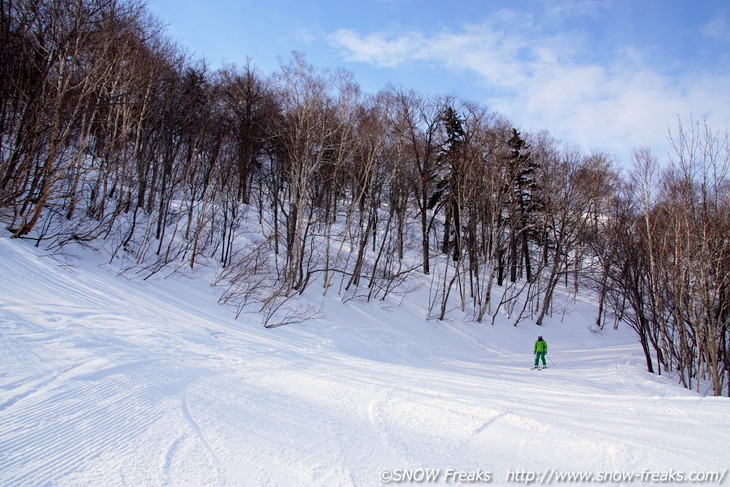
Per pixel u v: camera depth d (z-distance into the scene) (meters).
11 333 7.39
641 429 6.16
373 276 22.42
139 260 17.80
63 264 13.75
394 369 11.02
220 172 22.81
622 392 11.30
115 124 17.88
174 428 5.20
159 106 21.06
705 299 13.11
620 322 29.59
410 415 6.54
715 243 13.39
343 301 20.98
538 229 29.58
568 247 28.28
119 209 17.22
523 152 28.17
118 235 18.95
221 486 4.05
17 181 13.60
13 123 13.80
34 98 13.48
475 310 25.03
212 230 21.80
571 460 5.06
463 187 24.00
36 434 4.61
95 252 16.67
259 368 8.70
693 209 13.67
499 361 17.86
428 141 27.16
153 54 20.08
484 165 24.88
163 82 21.17
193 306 15.19
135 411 5.53
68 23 14.46
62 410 5.25
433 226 33.62
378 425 6.01
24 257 12.88
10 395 5.41
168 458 4.48
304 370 9.09
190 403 6.07
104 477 3.99
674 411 7.09
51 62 13.70
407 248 31.38
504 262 30.36
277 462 4.63
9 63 13.45
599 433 5.98
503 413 6.87
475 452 5.24
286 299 17.92
